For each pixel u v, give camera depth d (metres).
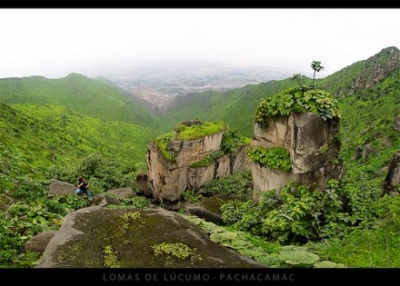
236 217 10.17
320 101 9.06
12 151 29.33
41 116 91.69
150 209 7.09
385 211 8.41
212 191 19.58
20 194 14.78
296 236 8.11
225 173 21.78
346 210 8.89
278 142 9.84
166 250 5.63
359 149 51.91
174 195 19.91
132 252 5.64
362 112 71.19
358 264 5.93
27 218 10.52
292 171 9.34
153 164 20.95
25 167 23.83
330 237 7.83
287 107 9.22
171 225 6.45
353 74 92.12
